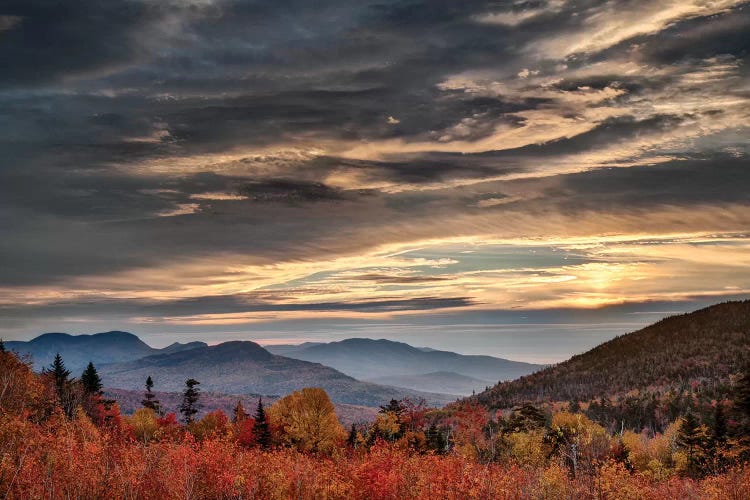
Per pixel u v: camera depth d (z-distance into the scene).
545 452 54.88
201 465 29.28
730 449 54.81
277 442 62.50
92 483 25.09
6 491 23.06
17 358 41.28
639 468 51.34
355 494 31.50
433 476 32.28
